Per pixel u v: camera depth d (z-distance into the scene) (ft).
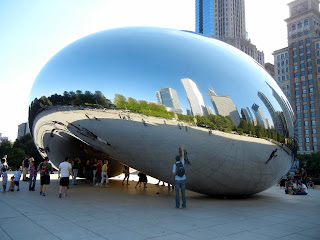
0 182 41.98
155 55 22.36
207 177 22.09
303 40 268.00
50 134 32.04
